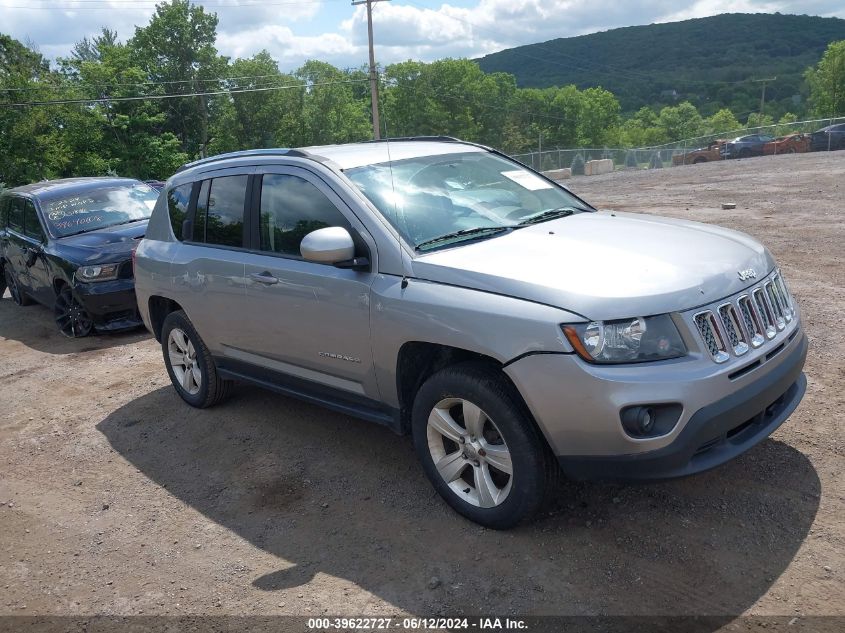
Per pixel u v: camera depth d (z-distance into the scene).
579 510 3.59
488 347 3.19
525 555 3.29
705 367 2.99
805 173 18.72
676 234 3.78
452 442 3.76
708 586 2.96
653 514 3.49
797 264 8.23
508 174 4.68
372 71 40.44
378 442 4.72
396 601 3.10
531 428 3.23
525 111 110.19
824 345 5.47
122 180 10.12
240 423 5.27
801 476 3.68
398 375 3.74
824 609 2.76
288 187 4.36
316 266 4.07
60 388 6.73
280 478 4.37
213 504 4.17
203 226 5.08
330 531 3.72
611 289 3.07
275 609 3.15
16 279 10.48
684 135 144.12
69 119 43.31
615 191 19.83
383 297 3.64
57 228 9.02
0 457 5.25
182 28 62.47
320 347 4.13
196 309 5.09
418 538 3.55
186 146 64.75
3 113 38.34
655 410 2.96
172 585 3.43
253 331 4.62
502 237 3.82
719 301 3.15
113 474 4.73
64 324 8.78
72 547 3.89
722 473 3.79
